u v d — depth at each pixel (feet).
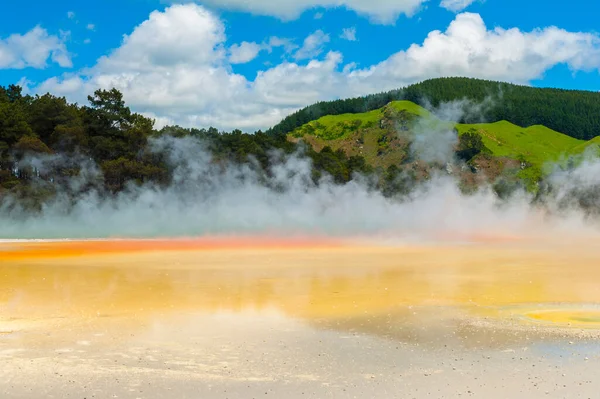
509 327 48.37
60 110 242.17
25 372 36.04
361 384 34.30
